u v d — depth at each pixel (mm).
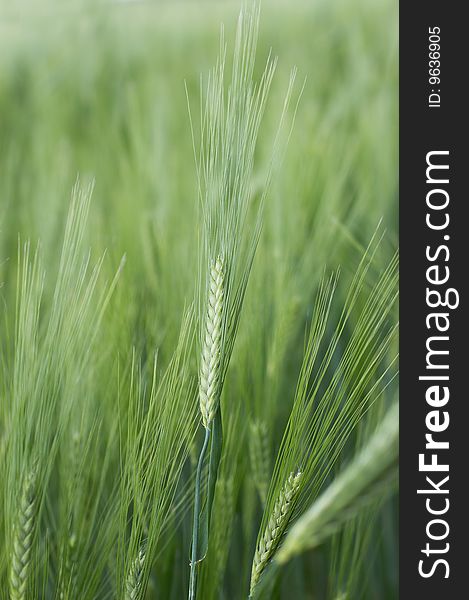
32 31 2389
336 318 949
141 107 1854
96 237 934
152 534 695
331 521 644
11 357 758
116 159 1576
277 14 2568
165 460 696
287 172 1115
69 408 712
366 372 699
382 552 861
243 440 804
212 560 752
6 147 1672
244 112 674
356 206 1174
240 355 805
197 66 2227
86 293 695
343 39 2371
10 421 695
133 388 710
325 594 850
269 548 681
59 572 711
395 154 1441
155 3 2568
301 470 688
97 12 2418
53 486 818
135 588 690
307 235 1034
